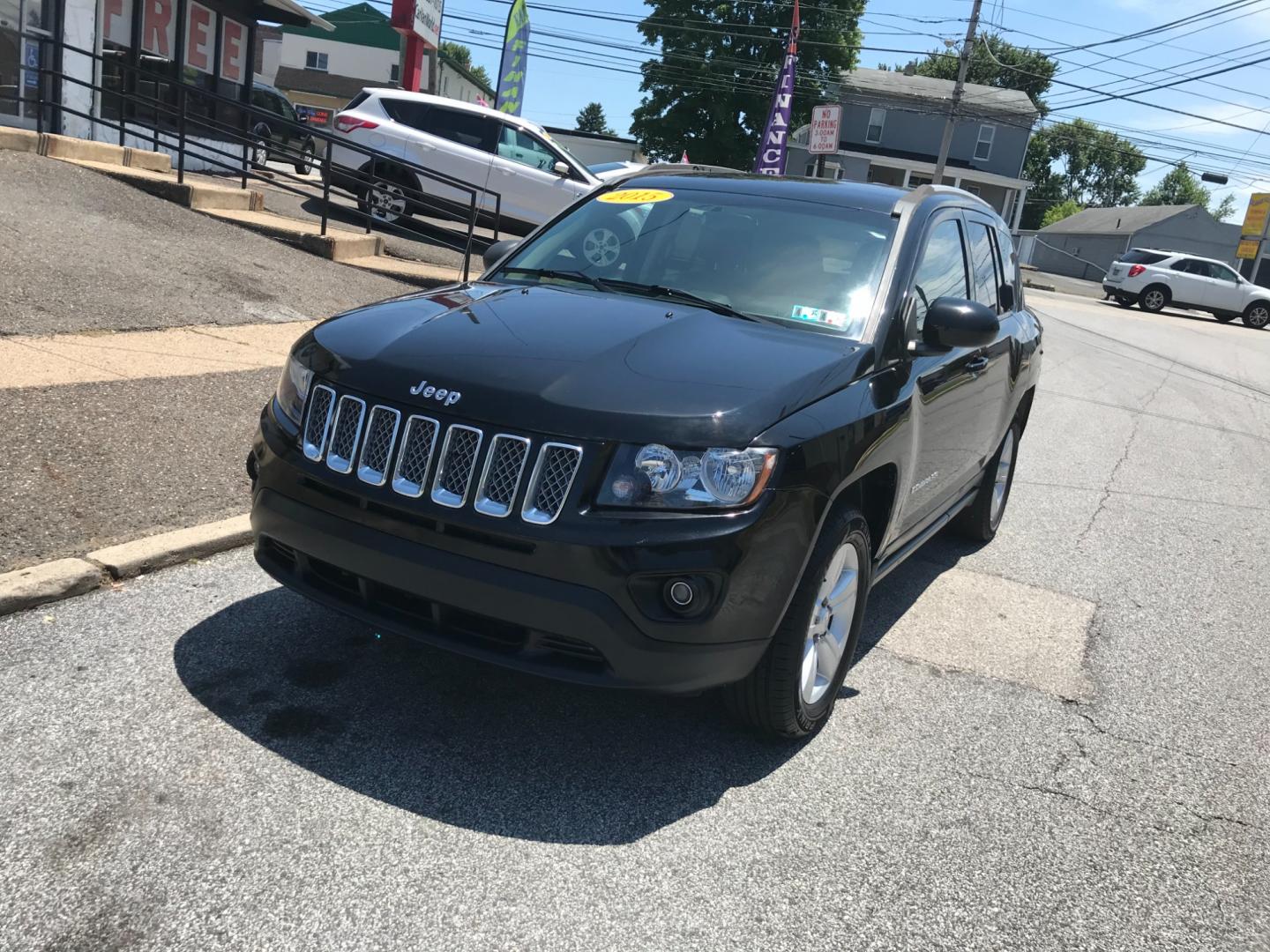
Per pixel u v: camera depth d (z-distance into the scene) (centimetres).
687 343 334
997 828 318
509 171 1532
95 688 330
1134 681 442
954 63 8069
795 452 300
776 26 4744
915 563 577
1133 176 10125
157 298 815
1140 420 1146
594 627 283
